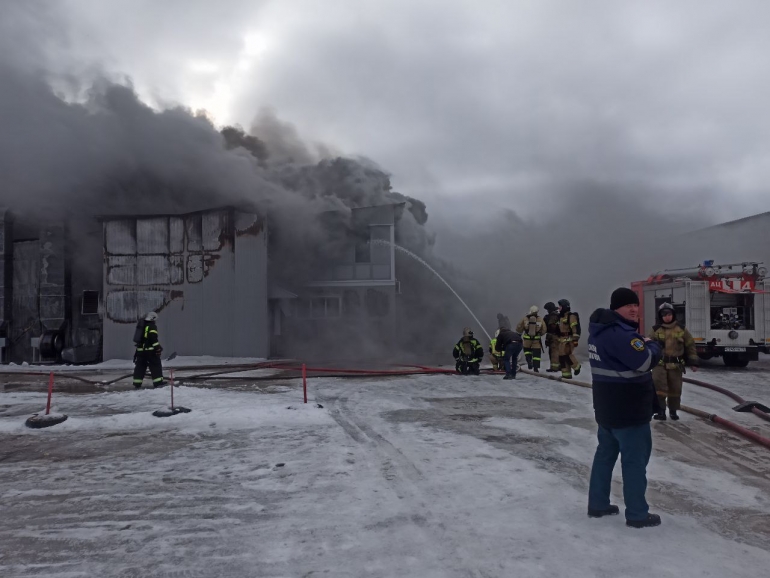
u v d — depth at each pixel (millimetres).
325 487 4703
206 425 7246
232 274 17188
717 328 14336
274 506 4285
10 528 3971
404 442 6258
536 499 4285
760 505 4352
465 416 7922
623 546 3396
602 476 3867
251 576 3145
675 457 5855
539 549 3369
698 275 14289
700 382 11039
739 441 6594
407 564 3217
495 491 4496
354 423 7391
